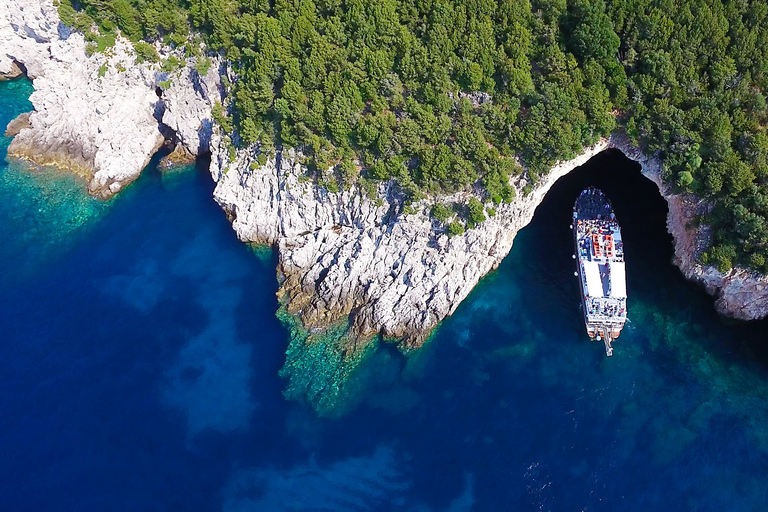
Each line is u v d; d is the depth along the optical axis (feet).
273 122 236.22
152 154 282.56
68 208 265.54
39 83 284.00
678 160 209.97
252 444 198.08
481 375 212.43
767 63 199.11
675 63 205.05
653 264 235.81
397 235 225.35
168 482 190.49
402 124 215.31
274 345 221.05
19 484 189.37
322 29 229.86
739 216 203.21
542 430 198.70
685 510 181.06
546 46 213.66
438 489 187.52
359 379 212.43
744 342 216.74
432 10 220.02
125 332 224.53
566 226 249.55
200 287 237.86
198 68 249.34
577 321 225.56
